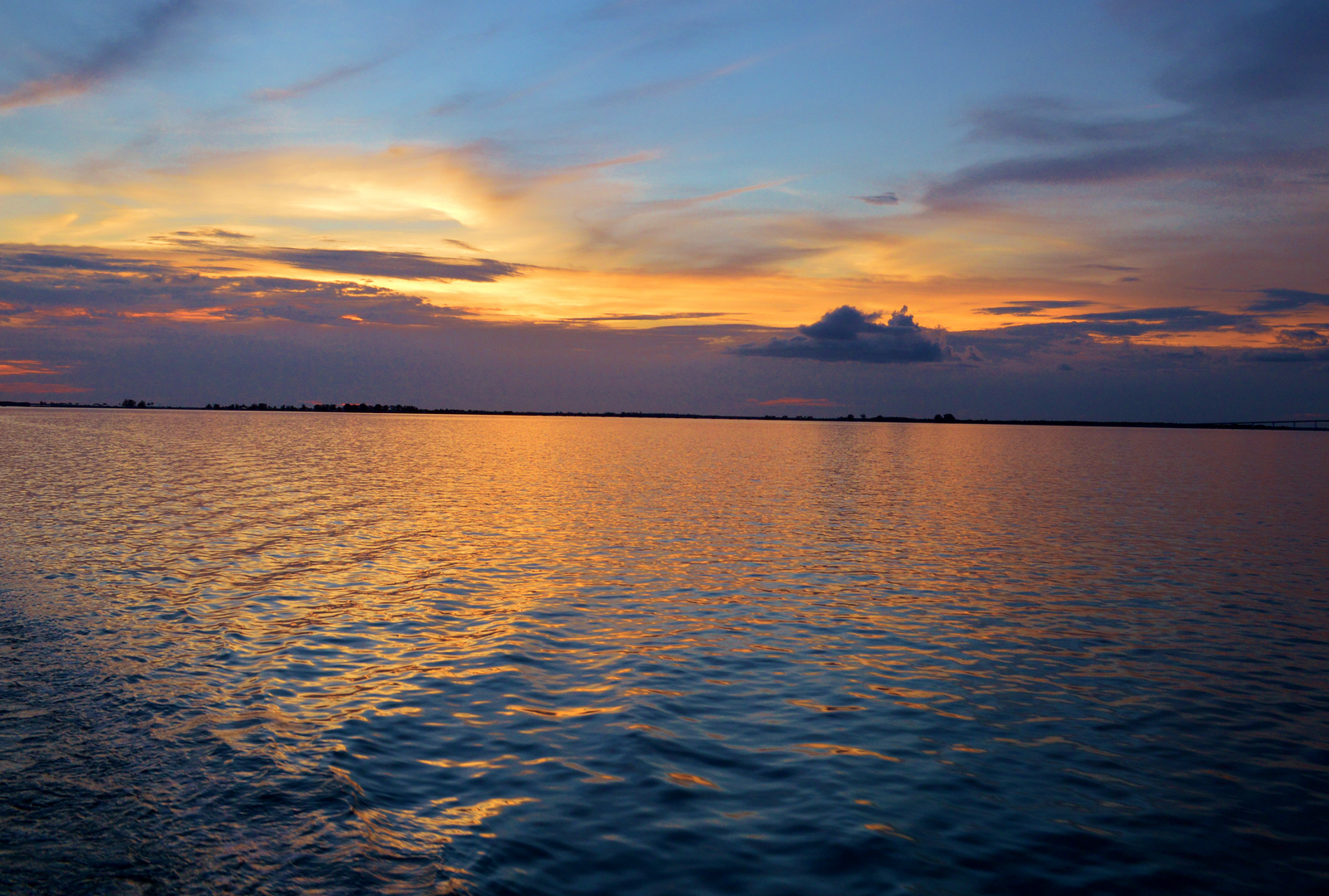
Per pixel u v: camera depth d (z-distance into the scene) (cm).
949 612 2059
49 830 877
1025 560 2841
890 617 2002
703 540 3209
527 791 1027
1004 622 1966
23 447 8912
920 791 1064
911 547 3114
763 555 2880
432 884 805
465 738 1198
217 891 778
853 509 4409
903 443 17212
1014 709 1383
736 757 1159
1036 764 1159
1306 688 1505
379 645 1669
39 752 1073
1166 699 1435
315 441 13012
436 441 14662
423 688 1414
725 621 1936
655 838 920
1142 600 2225
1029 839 946
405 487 5281
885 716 1336
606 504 4466
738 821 967
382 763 1096
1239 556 2962
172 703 1282
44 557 2462
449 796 1006
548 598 2139
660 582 2383
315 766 1073
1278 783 1108
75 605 1869
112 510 3666
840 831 947
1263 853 929
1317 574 2611
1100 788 1084
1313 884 867
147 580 2184
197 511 3741
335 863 837
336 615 1900
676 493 5150
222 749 1112
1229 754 1203
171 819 913
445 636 1747
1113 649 1748
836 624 1930
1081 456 11575
